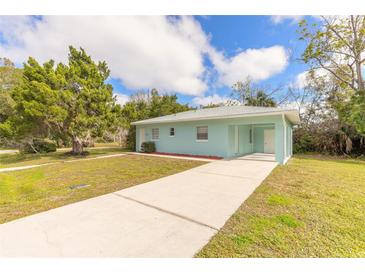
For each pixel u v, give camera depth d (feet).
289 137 40.11
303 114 51.21
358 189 14.62
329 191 14.06
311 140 46.96
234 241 7.49
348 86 45.60
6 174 23.17
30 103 33.30
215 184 16.08
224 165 25.93
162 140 45.19
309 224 8.90
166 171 22.39
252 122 30.71
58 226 8.71
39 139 50.98
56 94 35.55
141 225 8.79
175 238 7.68
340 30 40.57
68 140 44.73
